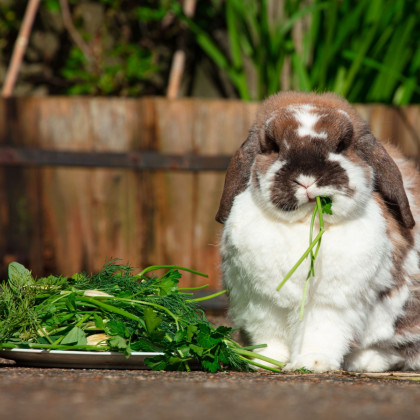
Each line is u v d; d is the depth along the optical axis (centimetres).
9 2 1205
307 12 1003
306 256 457
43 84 1209
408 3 995
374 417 268
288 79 1077
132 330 457
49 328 461
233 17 1045
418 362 534
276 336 511
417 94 1079
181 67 1115
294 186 453
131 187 915
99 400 298
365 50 977
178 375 402
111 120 912
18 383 347
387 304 505
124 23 1215
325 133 473
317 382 377
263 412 276
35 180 917
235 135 912
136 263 917
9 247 922
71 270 921
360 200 464
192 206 915
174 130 912
